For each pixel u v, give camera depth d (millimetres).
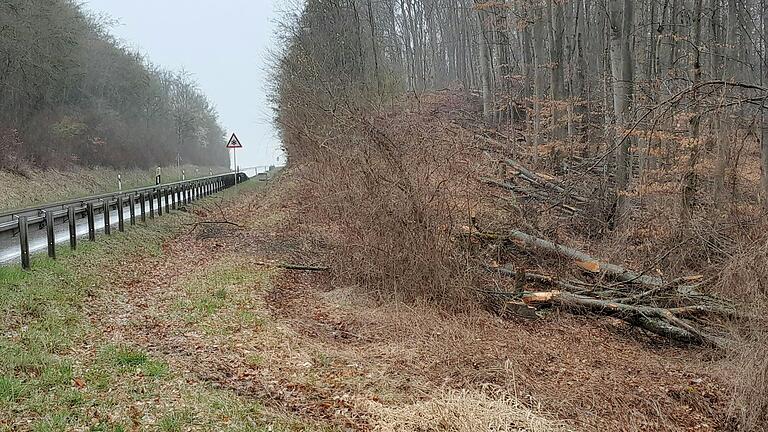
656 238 12484
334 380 7086
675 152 14359
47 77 35969
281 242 15414
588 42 27672
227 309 9469
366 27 31109
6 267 9180
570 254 12094
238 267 12570
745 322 8977
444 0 43969
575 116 21516
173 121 69938
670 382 8023
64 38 35875
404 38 41656
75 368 6238
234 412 5781
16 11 30375
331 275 12234
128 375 6305
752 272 8938
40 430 4863
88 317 8250
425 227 10766
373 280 11164
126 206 20297
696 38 15633
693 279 10867
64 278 9531
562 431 6277
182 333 8227
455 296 10406
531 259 12547
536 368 8031
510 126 25766
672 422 6980
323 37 25938
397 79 25656
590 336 9914
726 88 11844
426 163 11148
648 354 9359
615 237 13406
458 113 28547
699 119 13172
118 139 47531
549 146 20078
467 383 7246
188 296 10086
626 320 10562
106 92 53312
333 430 5809
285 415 6012
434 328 9367
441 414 6234
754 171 15453
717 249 11102
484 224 12500
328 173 13250
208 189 28703
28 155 31781
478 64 39125
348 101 14719
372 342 8750
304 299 10906
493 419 6246
